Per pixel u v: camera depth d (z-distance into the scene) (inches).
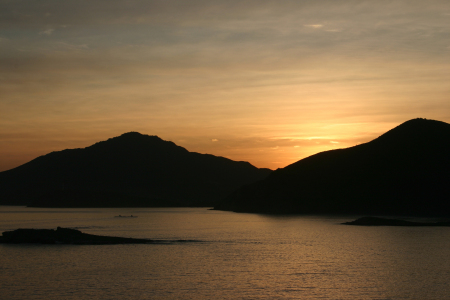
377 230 3255.4
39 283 1392.7
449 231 3115.2
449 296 1213.1
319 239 2630.4
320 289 1295.5
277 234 3038.9
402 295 1225.4
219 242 2506.2
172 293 1258.0
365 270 1573.6
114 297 1218.6
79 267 1667.1
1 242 2456.9
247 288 1312.7
